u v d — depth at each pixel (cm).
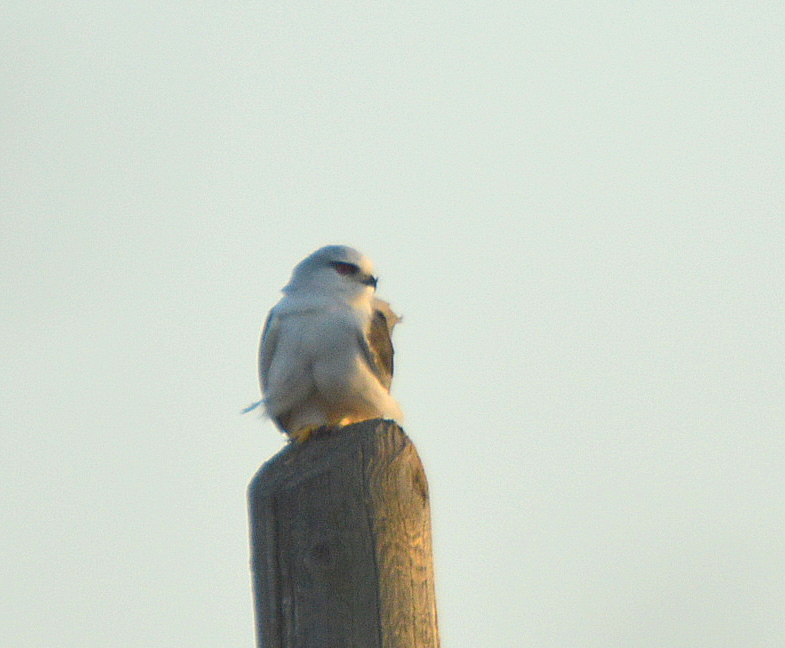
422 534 920
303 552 895
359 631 871
